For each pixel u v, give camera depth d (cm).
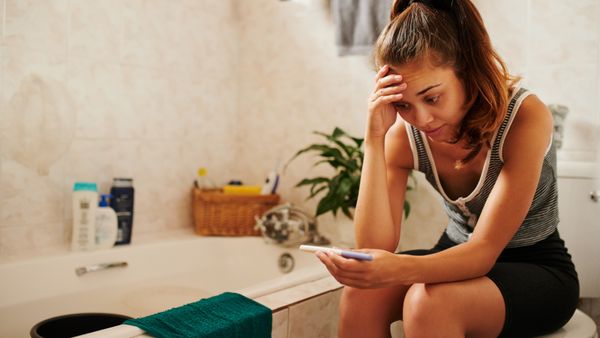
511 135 96
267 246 206
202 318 107
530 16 165
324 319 131
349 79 206
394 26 92
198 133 232
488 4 174
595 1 154
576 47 157
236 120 248
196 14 227
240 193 220
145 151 211
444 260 90
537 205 105
